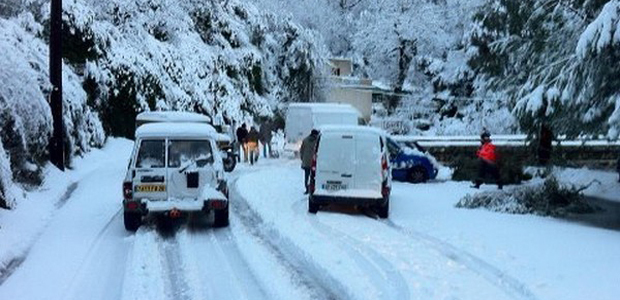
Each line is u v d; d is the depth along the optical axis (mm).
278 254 10547
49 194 15453
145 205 12289
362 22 55250
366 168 14281
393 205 16234
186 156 12672
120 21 31391
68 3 26172
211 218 14102
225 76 39406
